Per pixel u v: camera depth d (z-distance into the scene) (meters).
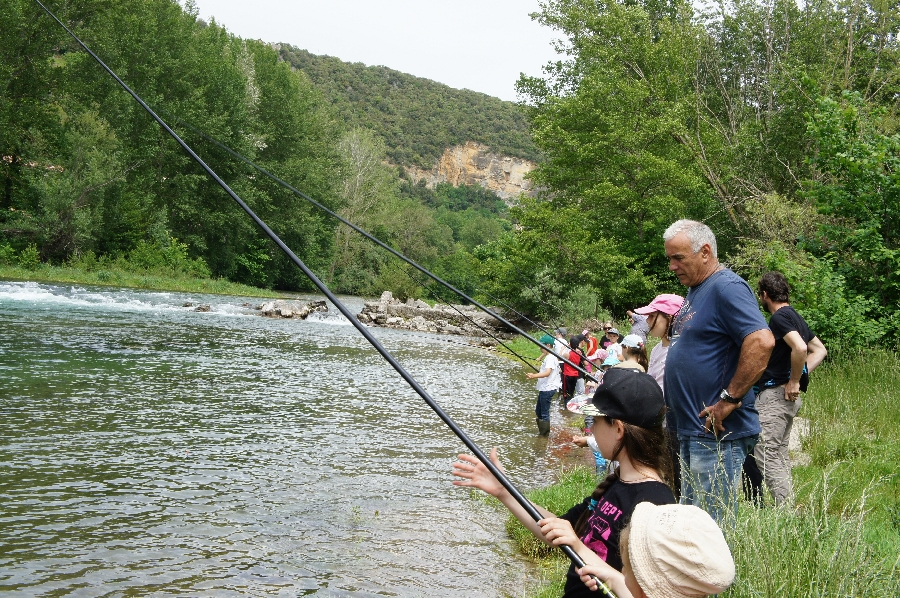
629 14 27.66
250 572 5.20
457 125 179.62
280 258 56.56
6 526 5.74
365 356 19.52
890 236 12.66
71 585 4.79
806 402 8.94
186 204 47.25
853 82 20.70
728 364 3.96
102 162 40.50
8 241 37.75
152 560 5.29
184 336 19.84
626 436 2.45
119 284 37.94
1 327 17.61
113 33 43.00
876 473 6.22
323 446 9.10
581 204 29.27
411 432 10.35
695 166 25.06
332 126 70.19
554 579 5.21
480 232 105.50
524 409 13.22
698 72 27.17
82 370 12.98
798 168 21.33
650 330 5.33
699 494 3.79
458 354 22.75
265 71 58.44
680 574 1.95
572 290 27.03
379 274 71.19
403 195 159.12
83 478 7.06
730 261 16.27
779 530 3.57
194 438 8.95
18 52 38.41
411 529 6.31
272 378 14.27
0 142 38.44
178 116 45.09
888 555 3.81
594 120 27.91
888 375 9.76
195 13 51.78
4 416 9.25
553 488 6.93
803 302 11.48
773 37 24.80
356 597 4.87
